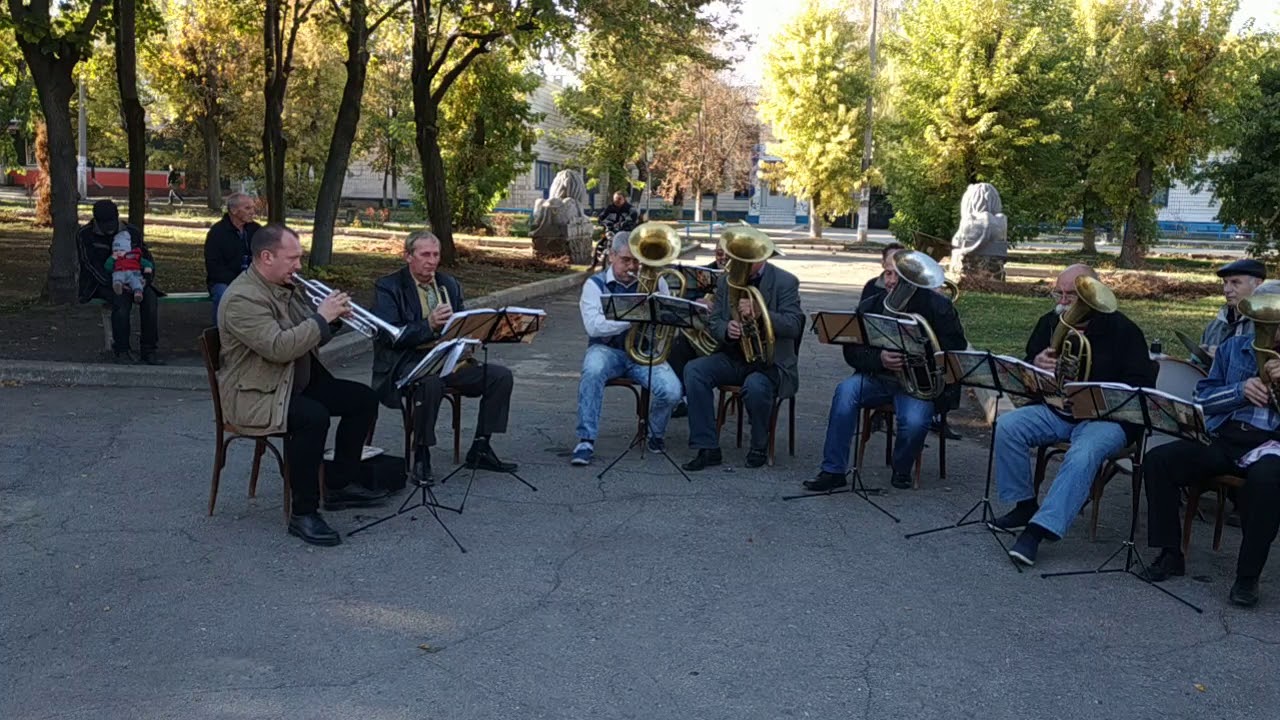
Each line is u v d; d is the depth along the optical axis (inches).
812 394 384.2
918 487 264.4
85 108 1656.0
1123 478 277.6
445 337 235.6
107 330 388.2
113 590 187.3
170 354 396.8
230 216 374.0
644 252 262.4
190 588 189.0
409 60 1524.4
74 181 498.6
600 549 214.1
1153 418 193.8
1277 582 204.1
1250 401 196.7
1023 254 1353.3
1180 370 246.2
